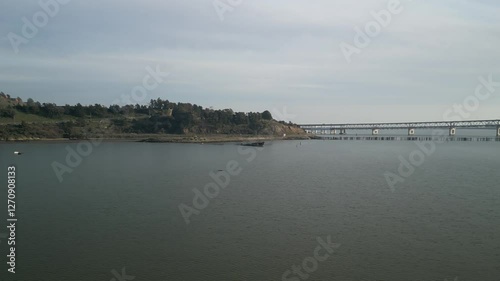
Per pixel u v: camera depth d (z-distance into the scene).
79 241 38.41
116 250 35.97
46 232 41.22
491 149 173.38
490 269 31.83
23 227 43.03
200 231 41.34
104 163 108.31
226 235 39.91
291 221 44.94
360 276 30.67
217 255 34.66
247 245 37.06
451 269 31.89
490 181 74.31
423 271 31.52
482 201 55.34
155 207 52.12
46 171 90.56
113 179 78.12
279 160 121.25
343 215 47.53
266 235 39.94
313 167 101.19
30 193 62.47
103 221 45.31
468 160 119.38
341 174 86.62
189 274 31.00
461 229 41.81
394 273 31.19
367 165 106.19
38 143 184.00
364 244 37.31
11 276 30.81
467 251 35.53
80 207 52.31
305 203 54.38
